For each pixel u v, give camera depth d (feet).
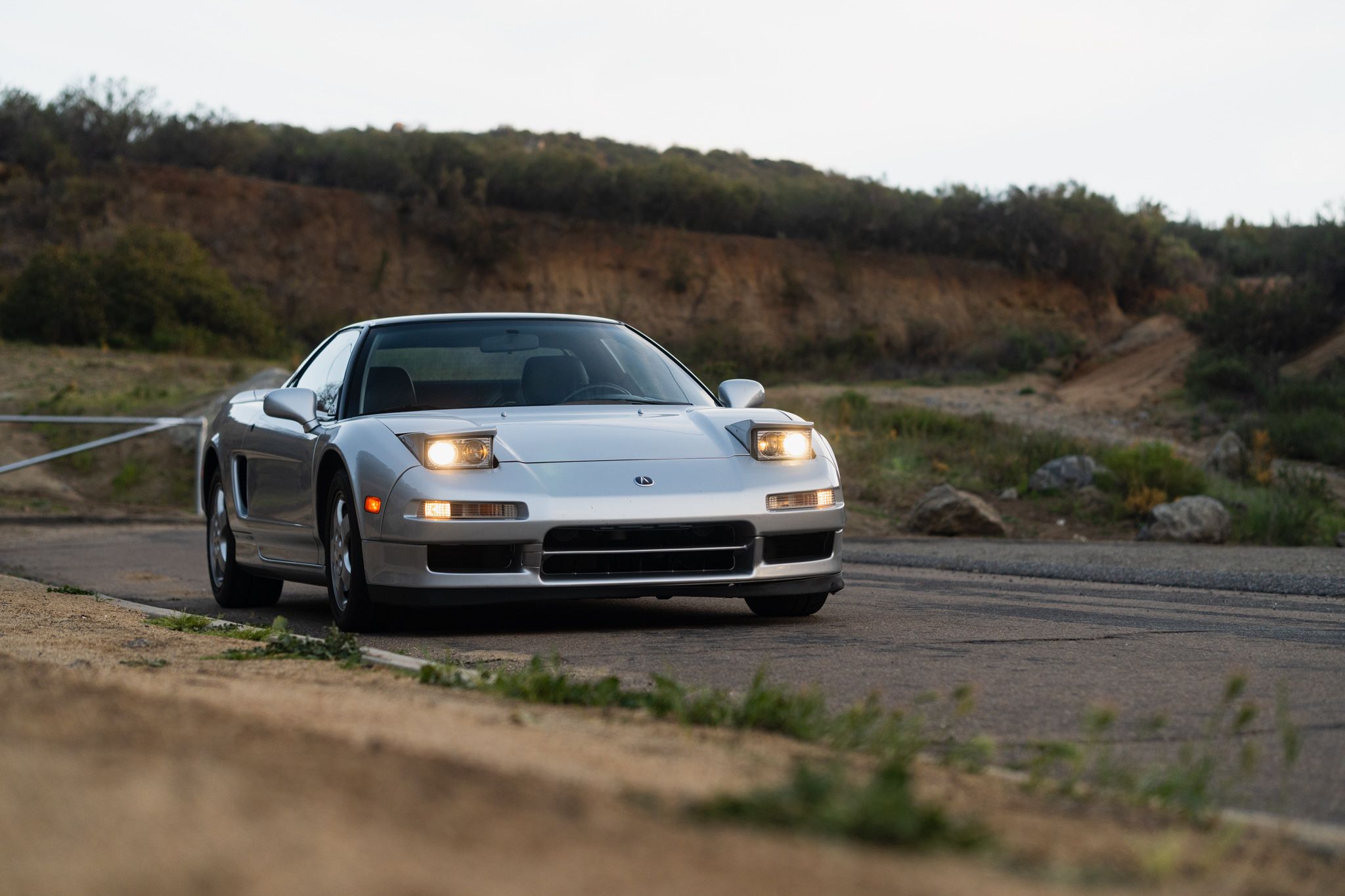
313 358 36.17
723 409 31.30
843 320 259.19
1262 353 162.71
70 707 11.81
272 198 238.68
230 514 36.04
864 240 273.75
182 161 239.30
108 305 171.73
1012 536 72.13
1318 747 16.05
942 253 275.59
